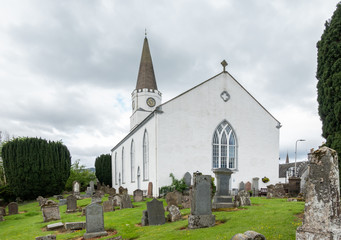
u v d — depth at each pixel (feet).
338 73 33.83
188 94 86.48
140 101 128.57
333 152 17.49
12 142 94.99
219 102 91.04
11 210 64.03
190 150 83.92
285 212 34.94
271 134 98.58
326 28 37.83
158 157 79.61
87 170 162.61
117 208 59.00
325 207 16.88
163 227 33.81
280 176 176.24
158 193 77.56
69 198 59.67
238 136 92.53
